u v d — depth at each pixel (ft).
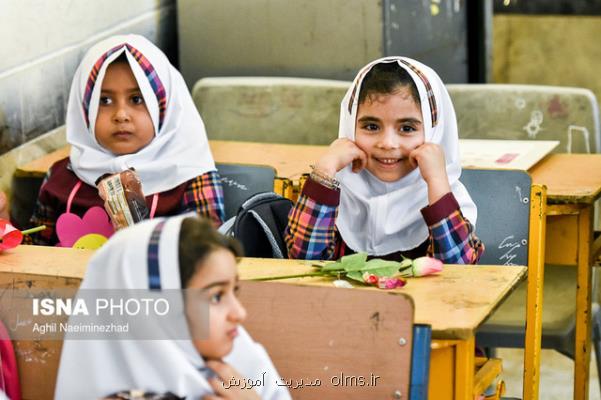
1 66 15.51
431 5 19.80
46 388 10.09
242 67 19.76
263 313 9.57
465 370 9.71
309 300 9.48
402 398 9.20
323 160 12.46
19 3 15.81
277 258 12.46
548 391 17.99
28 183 16.21
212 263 7.83
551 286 15.94
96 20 17.88
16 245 11.36
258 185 14.12
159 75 13.76
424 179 12.31
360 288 9.50
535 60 27.78
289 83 18.58
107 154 13.92
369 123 12.54
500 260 13.52
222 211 13.66
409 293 10.26
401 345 9.20
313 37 19.30
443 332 9.37
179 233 7.88
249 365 8.73
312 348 9.45
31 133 16.31
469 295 10.19
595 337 15.62
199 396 8.11
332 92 18.48
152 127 13.78
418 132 12.47
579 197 13.93
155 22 19.89
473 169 13.64
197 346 8.12
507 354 19.70
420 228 12.67
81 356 8.15
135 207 12.91
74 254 11.25
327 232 12.49
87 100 13.76
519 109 17.80
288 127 18.63
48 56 16.62
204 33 19.79
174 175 13.67
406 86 12.39
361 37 19.07
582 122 17.61
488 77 21.01
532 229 13.46
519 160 15.42
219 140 18.84
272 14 19.42
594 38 27.45
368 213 12.73
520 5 27.71
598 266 15.21
